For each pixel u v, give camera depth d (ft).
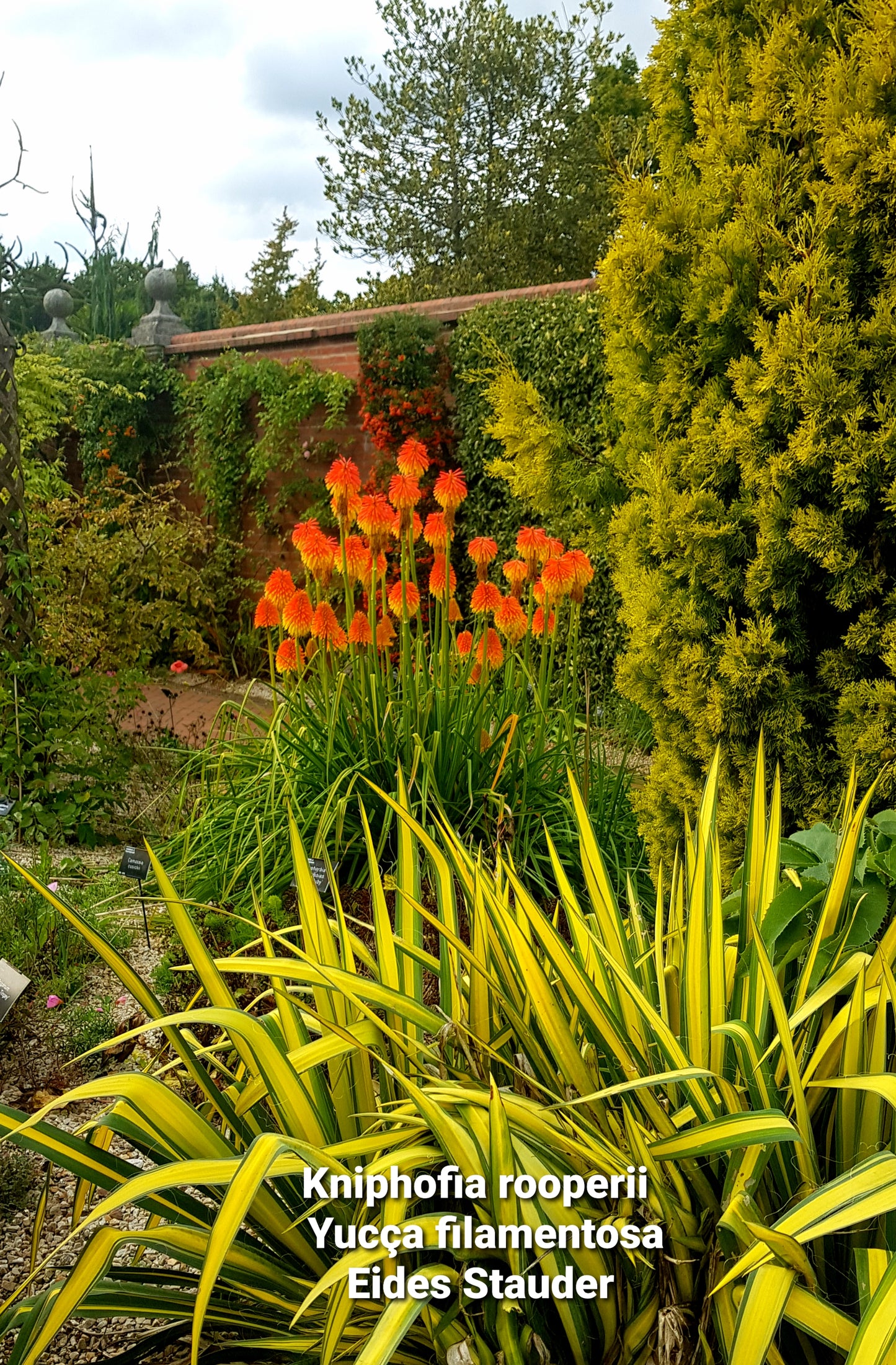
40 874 12.49
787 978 5.94
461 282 60.59
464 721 12.75
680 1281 4.39
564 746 13.25
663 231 9.11
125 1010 10.43
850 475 7.82
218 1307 4.88
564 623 19.54
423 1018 4.98
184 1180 4.05
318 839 10.78
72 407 34.50
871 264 7.97
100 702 16.49
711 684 8.93
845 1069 4.56
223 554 30.09
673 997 5.71
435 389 25.94
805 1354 4.31
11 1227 7.50
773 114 8.42
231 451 31.01
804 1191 4.31
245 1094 5.04
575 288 23.77
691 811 9.41
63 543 22.57
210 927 11.44
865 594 8.31
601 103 55.88
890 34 7.55
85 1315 4.56
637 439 10.18
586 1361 4.38
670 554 9.09
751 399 8.32
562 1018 4.89
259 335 31.17
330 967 4.95
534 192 60.90
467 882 5.81
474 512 25.14
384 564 12.55
